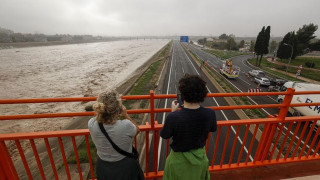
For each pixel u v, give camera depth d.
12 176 2.29
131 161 1.81
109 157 1.71
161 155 9.46
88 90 27.45
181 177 1.71
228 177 2.73
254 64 49.31
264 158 2.89
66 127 16.03
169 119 1.54
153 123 2.30
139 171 1.98
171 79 30.70
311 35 52.41
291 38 46.72
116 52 92.62
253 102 18.75
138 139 10.95
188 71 37.88
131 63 55.88
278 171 2.85
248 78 31.67
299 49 49.56
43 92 26.02
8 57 65.00
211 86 25.72
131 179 1.88
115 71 42.69
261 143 2.83
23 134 2.10
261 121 2.59
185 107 1.57
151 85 27.80
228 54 74.50
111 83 31.72
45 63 51.84
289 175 2.79
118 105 1.58
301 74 35.97
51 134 2.13
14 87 27.80
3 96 24.14
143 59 65.81
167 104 19.03
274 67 44.72
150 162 9.04
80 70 42.72
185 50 94.56
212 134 11.59
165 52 82.81
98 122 1.61
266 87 26.28
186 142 1.57
